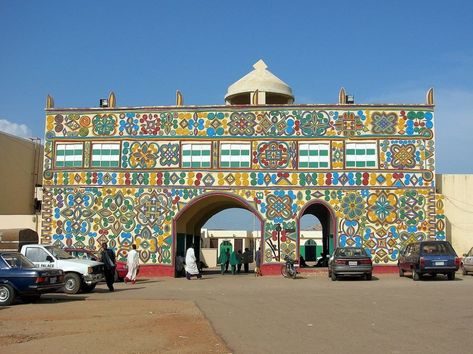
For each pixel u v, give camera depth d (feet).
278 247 99.25
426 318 41.86
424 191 98.99
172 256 100.17
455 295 58.65
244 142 101.60
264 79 114.83
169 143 102.47
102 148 103.50
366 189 99.25
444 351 29.84
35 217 109.50
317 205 114.83
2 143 117.29
